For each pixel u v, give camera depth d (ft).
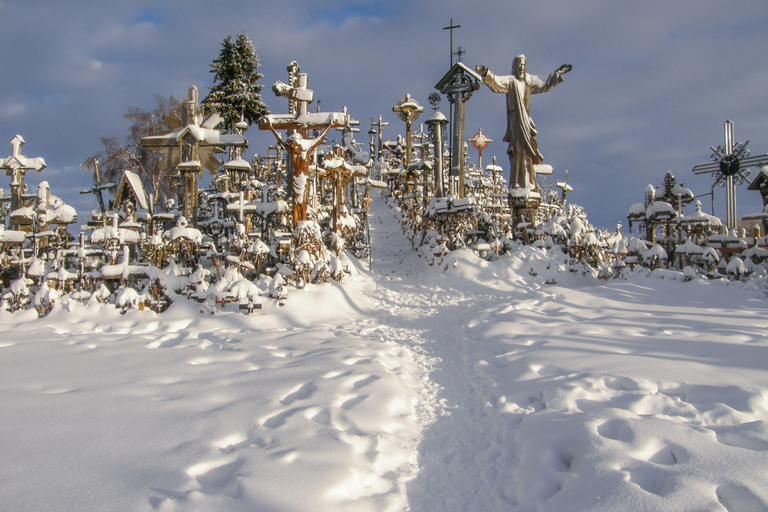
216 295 39.73
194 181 57.26
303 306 42.42
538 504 13.42
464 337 35.14
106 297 40.11
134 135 118.11
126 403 18.79
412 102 120.57
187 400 19.39
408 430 18.74
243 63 100.42
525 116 74.54
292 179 50.29
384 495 13.52
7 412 17.60
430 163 95.81
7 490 12.00
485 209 94.02
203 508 11.44
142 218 58.18
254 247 44.80
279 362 26.27
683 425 16.51
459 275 60.95
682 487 12.67
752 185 77.87
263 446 15.34
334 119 50.72
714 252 62.39
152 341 31.99
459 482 15.26
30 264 45.78
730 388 20.22
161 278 40.42
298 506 11.85
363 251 76.54
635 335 31.55
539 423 18.04
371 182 96.84
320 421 17.98
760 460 13.93
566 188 107.55
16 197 57.00
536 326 34.50
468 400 22.62
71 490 12.10
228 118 94.68
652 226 81.25
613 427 16.66
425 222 80.12
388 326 40.29
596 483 13.37
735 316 38.29
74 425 16.43
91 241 43.42
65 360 25.96
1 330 36.42
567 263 62.95
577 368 24.29
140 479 12.82
